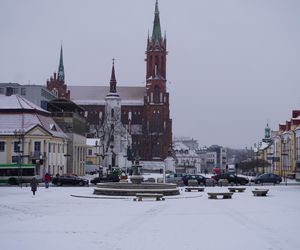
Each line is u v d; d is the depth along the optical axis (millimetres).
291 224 28281
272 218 31531
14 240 22281
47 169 90625
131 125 195000
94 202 44438
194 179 83500
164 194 52750
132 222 29047
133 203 43906
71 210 36625
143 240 22297
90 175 127375
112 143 164625
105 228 26281
